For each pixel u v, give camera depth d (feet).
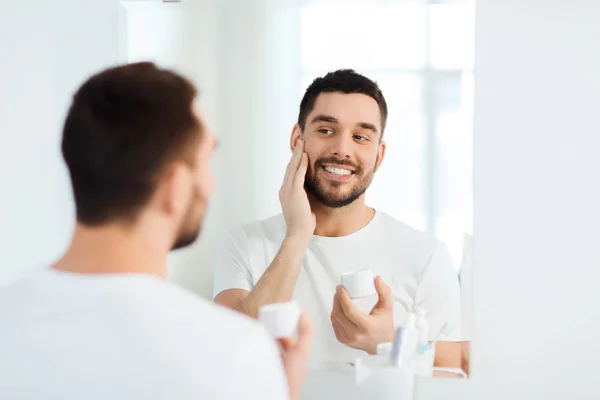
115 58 4.52
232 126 4.37
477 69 4.23
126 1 4.47
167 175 2.13
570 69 4.20
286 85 4.32
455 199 4.25
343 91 4.27
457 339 4.28
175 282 4.45
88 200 2.09
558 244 4.23
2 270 4.76
